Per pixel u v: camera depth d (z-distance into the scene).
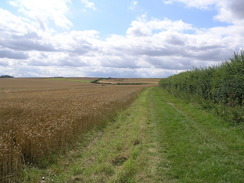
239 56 9.55
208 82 12.84
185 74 20.45
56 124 7.24
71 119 8.52
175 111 13.88
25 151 5.62
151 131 8.56
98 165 5.11
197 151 5.88
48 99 19.50
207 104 12.13
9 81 97.69
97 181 4.36
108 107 13.34
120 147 6.44
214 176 4.40
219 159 5.27
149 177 4.48
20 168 4.73
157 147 6.46
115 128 9.56
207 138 7.21
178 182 4.23
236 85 9.19
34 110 11.48
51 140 6.20
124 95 24.00
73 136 7.13
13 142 5.73
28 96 24.81
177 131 8.35
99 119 10.00
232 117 8.67
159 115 12.45
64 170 5.06
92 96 22.80
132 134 7.95
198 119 10.66
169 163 5.18
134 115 12.67
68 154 6.02
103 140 7.56
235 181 4.16
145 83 117.06
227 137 7.18
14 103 15.69
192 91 16.88
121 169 4.84
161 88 52.09
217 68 12.16
